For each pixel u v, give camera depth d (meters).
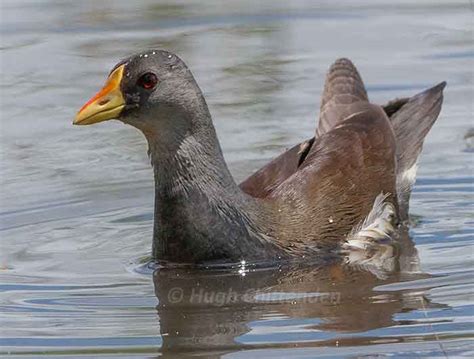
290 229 13.02
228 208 12.66
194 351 10.59
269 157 15.69
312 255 13.04
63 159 16.08
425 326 10.92
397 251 13.25
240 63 18.72
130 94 12.47
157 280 12.51
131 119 12.55
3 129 16.92
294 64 18.70
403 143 14.95
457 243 13.43
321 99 16.56
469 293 11.75
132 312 11.60
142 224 14.25
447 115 17.03
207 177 12.62
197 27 20.27
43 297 12.09
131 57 12.57
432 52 19.28
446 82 17.23
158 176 12.69
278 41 19.72
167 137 12.51
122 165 15.91
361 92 15.35
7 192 15.10
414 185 15.20
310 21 20.67
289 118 16.83
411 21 20.70
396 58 19.02
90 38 19.95
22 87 18.19
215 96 17.61
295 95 17.56
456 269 12.53
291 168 13.97
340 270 12.69
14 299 12.04
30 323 11.35
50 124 17.03
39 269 12.94
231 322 11.25
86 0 21.73
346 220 13.43
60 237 13.91
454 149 16.03
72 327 11.20
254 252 12.76
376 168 14.07
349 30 20.31
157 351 10.61
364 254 13.18
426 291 11.88
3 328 11.22
